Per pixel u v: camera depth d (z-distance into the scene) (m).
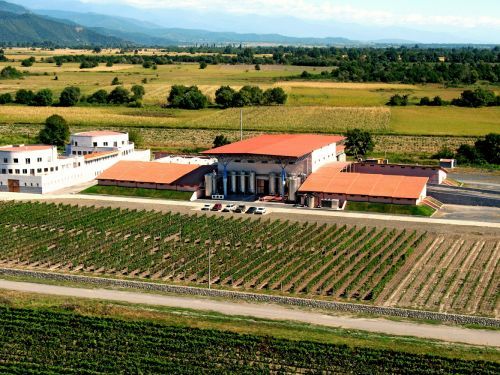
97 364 112.62
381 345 119.44
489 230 184.25
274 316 133.38
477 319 129.12
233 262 162.50
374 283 148.88
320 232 184.25
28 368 111.88
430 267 158.00
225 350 117.75
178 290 147.00
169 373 110.50
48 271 159.25
